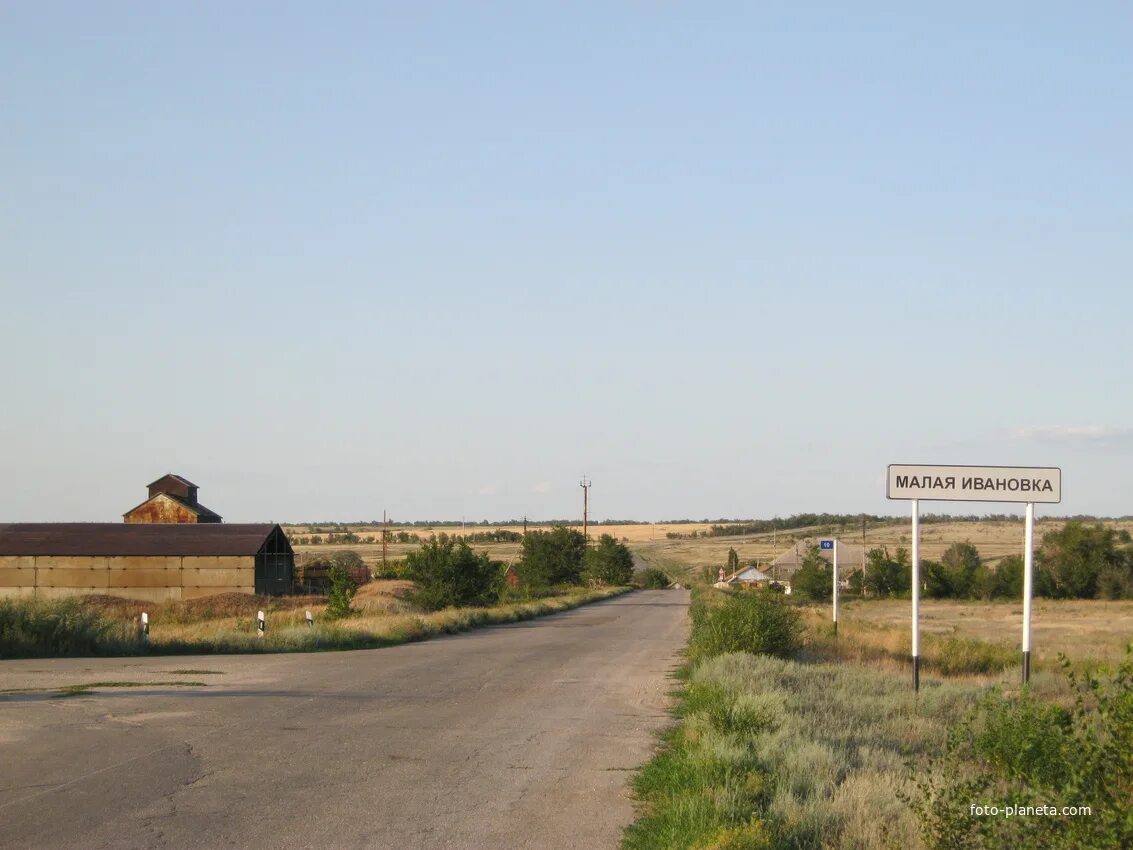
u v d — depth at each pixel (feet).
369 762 38.40
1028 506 55.06
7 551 188.44
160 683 62.28
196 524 205.87
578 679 68.08
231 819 29.81
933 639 110.93
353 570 240.12
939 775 33.17
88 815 29.91
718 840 25.31
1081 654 106.52
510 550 592.19
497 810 31.50
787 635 81.71
